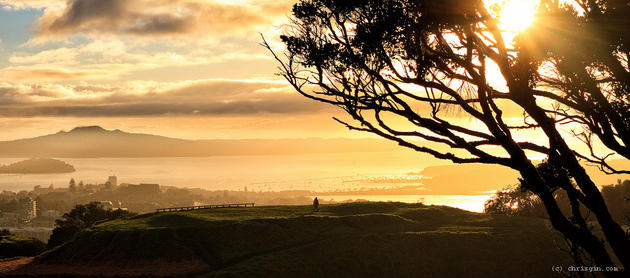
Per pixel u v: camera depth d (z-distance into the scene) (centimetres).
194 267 6538
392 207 9731
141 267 6519
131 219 8844
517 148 870
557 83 945
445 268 6706
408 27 925
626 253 834
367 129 921
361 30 938
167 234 7369
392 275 6581
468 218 8650
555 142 893
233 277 6028
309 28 989
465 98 952
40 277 6184
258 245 7319
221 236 7469
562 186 908
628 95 925
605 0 901
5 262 6875
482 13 885
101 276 6197
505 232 7512
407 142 908
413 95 911
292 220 8200
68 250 7081
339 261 6731
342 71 955
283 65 973
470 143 894
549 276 6194
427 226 8212
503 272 6444
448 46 956
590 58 873
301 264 6550
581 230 865
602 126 945
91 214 13262
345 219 8362
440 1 888
